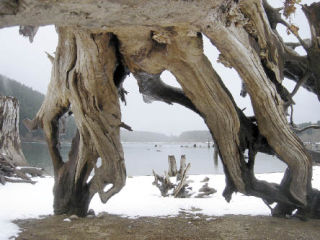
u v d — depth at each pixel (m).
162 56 6.55
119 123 7.66
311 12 8.46
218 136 7.97
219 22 5.17
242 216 9.60
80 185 8.99
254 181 8.57
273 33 7.72
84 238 7.16
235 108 8.03
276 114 7.55
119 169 7.95
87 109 7.36
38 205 10.39
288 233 7.69
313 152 8.77
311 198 8.84
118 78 8.09
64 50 7.37
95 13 3.34
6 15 2.78
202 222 8.84
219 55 6.73
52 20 3.16
